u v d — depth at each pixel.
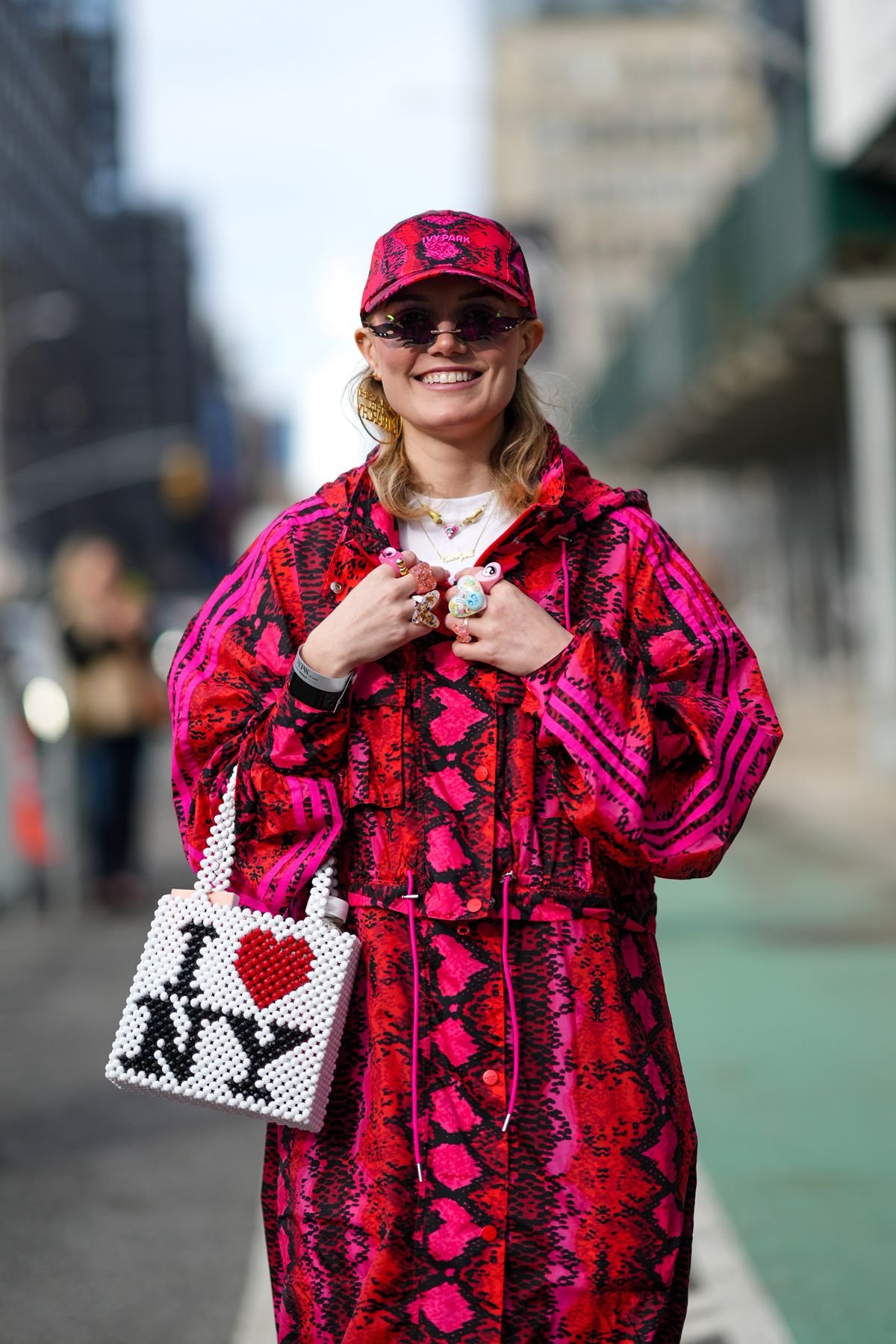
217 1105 2.19
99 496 110.12
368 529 2.29
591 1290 2.10
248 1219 4.16
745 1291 3.59
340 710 2.21
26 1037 6.17
